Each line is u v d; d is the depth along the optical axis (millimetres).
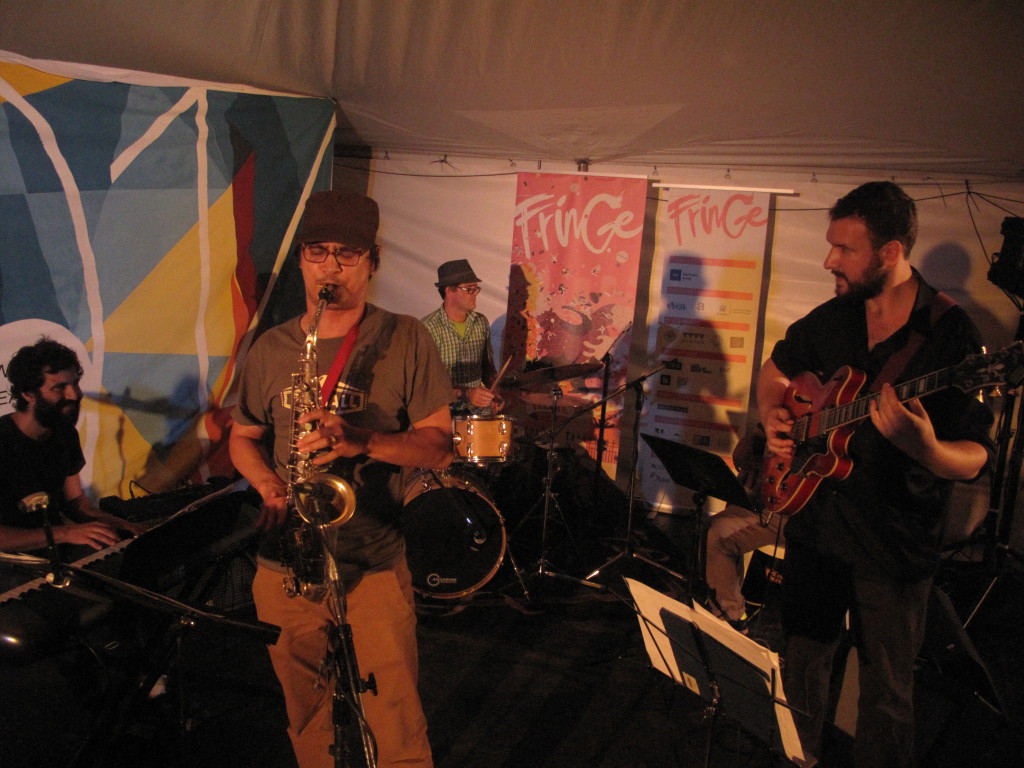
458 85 3748
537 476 4867
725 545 3488
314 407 1849
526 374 4230
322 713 2064
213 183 3707
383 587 1954
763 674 1689
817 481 2250
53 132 3207
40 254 3191
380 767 1993
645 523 5285
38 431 2795
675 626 1928
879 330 2254
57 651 2135
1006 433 4020
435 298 5480
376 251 1950
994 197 4680
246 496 3025
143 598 1681
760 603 3908
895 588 2137
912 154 4324
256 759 2553
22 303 3143
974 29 2740
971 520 4887
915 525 2105
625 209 5145
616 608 3926
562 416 5383
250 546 2984
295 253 4113
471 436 3568
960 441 2053
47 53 3287
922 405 2107
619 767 2635
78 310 3320
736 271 5191
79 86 3281
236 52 3352
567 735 2812
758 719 1826
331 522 1719
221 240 3764
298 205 4082
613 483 5410
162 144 3525
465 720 2869
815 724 2379
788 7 2717
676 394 5363
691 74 3383
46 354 2785
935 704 3168
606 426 5410
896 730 2145
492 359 5172
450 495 3732
